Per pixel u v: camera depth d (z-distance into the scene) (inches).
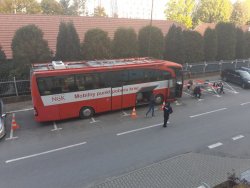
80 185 420.2
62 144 550.6
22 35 776.9
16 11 1736.0
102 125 642.8
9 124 644.7
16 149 531.2
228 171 456.8
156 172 451.2
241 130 629.9
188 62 1131.9
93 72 646.5
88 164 478.3
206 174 447.8
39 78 596.1
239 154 521.7
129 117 692.7
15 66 796.6
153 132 609.0
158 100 776.9
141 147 540.4
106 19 1234.0
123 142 561.0
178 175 442.9
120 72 684.7
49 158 498.3
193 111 745.0
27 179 435.8
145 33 995.3
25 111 722.8
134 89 721.0
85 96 656.4
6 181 430.9
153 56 1016.9
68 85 627.5
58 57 856.9
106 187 410.0
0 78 789.9
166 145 550.3
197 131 619.2
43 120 628.4
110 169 463.5
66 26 854.5
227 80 1078.4
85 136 586.2
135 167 470.3
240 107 789.9
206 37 1189.7
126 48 946.1
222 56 1256.2
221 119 693.9
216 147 547.2
